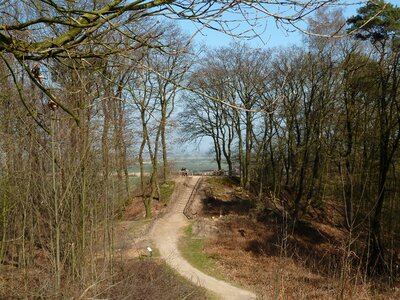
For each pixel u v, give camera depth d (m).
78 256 10.35
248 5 3.14
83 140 10.27
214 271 21.25
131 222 31.64
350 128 28.30
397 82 23.69
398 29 23.03
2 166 13.01
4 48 3.56
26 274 10.27
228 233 29.27
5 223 13.28
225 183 43.34
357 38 25.33
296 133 37.53
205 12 3.49
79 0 4.79
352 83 28.33
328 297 7.67
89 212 12.12
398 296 8.79
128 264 14.70
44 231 11.29
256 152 42.31
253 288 18.22
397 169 25.59
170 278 14.87
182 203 37.72
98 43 3.87
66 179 10.24
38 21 3.52
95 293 8.77
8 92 10.95
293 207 34.88
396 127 24.39
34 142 10.73
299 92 32.72
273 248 25.52
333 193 35.50
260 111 3.65
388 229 22.94
